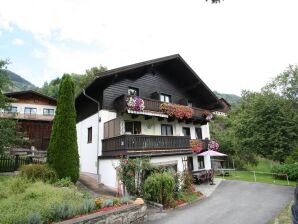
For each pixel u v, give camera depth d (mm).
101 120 15234
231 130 30406
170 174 12625
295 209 4242
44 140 27891
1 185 9219
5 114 15820
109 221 7699
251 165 29344
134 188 11734
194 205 11672
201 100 24141
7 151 14859
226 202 12102
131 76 17484
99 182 14523
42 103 33000
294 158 20125
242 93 41812
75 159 12461
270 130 23625
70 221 6652
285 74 27953
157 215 9867
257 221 8844
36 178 10484
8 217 6207
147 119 17531
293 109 25594
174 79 21547
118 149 13203
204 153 19547
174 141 16078
